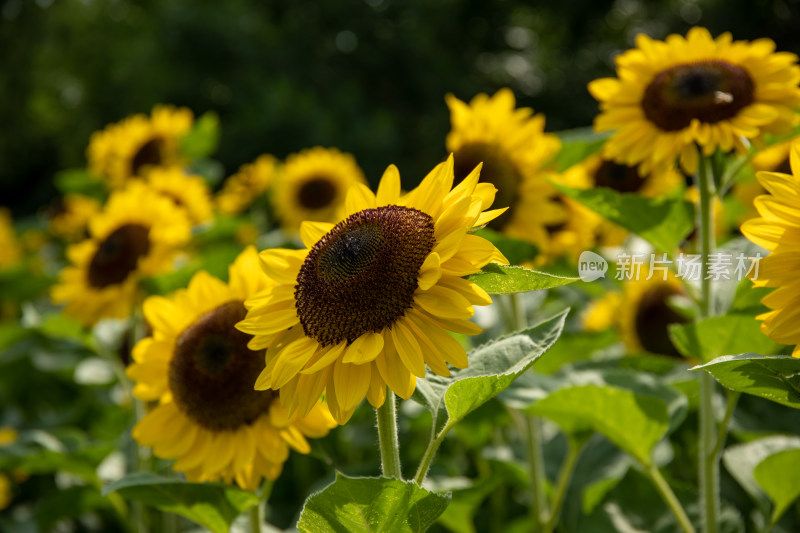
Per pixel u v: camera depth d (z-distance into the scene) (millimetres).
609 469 3592
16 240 8555
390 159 15391
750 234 1765
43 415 5500
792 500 2783
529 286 1770
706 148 2719
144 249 4184
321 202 6594
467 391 1855
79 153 21609
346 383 1805
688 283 2887
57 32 23828
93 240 4328
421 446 4203
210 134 6613
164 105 16891
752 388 1784
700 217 2881
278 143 14641
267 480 2615
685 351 2670
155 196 4434
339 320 1833
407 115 17172
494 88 19125
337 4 17016
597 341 4211
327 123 14969
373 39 16984
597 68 20406
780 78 2836
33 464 3467
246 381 2564
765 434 3316
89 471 3455
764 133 2762
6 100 23281
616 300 4500
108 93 20562
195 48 16578
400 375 1767
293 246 4641
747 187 4141
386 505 1717
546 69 20281
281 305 2021
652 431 2734
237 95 15906
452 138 3779
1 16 23531
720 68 2896
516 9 20000
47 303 6859
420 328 1780
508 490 4309
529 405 2799
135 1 22078
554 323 2104
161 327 2820
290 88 15453
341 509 1726
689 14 19703
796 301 1723
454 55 18422
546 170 3648
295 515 4039
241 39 16578
